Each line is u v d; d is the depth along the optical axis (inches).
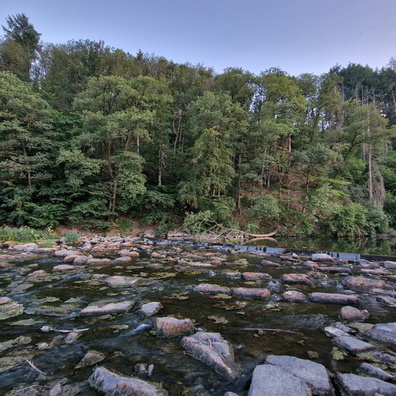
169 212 745.0
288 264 322.3
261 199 703.1
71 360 107.0
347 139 949.8
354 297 186.9
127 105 768.3
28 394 85.0
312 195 742.5
